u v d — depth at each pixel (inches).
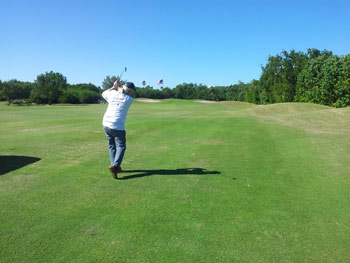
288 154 281.3
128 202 144.6
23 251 98.2
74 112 1037.8
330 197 159.9
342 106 1114.7
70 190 160.2
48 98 2573.8
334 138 396.2
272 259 98.6
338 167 228.8
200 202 147.6
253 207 143.1
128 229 116.2
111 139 198.8
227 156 265.7
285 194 163.6
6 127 482.6
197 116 791.7
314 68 1269.7
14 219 122.0
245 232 117.0
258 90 2190.0
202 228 119.1
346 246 108.3
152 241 107.6
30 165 213.8
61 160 232.1
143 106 1640.0
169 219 126.5
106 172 199.0
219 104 2100.1
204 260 96.7
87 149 281.4
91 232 112.8
